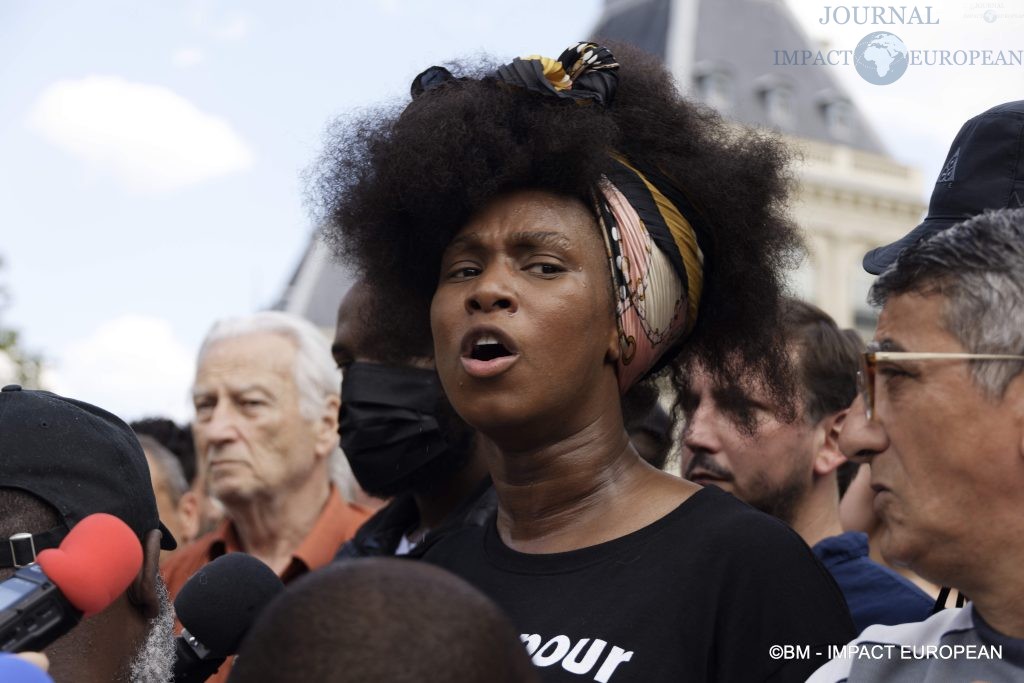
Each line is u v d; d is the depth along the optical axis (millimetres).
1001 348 2061
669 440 3459
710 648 2367
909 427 2125
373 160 2887
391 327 3342
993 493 2070
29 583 1823
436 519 3719
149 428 6289
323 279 23266
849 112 36625
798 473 3646
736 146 2982
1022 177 2650
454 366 2584
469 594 1537
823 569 2514
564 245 2566
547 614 2467
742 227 2893
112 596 1894
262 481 4508
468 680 1457
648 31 37281
